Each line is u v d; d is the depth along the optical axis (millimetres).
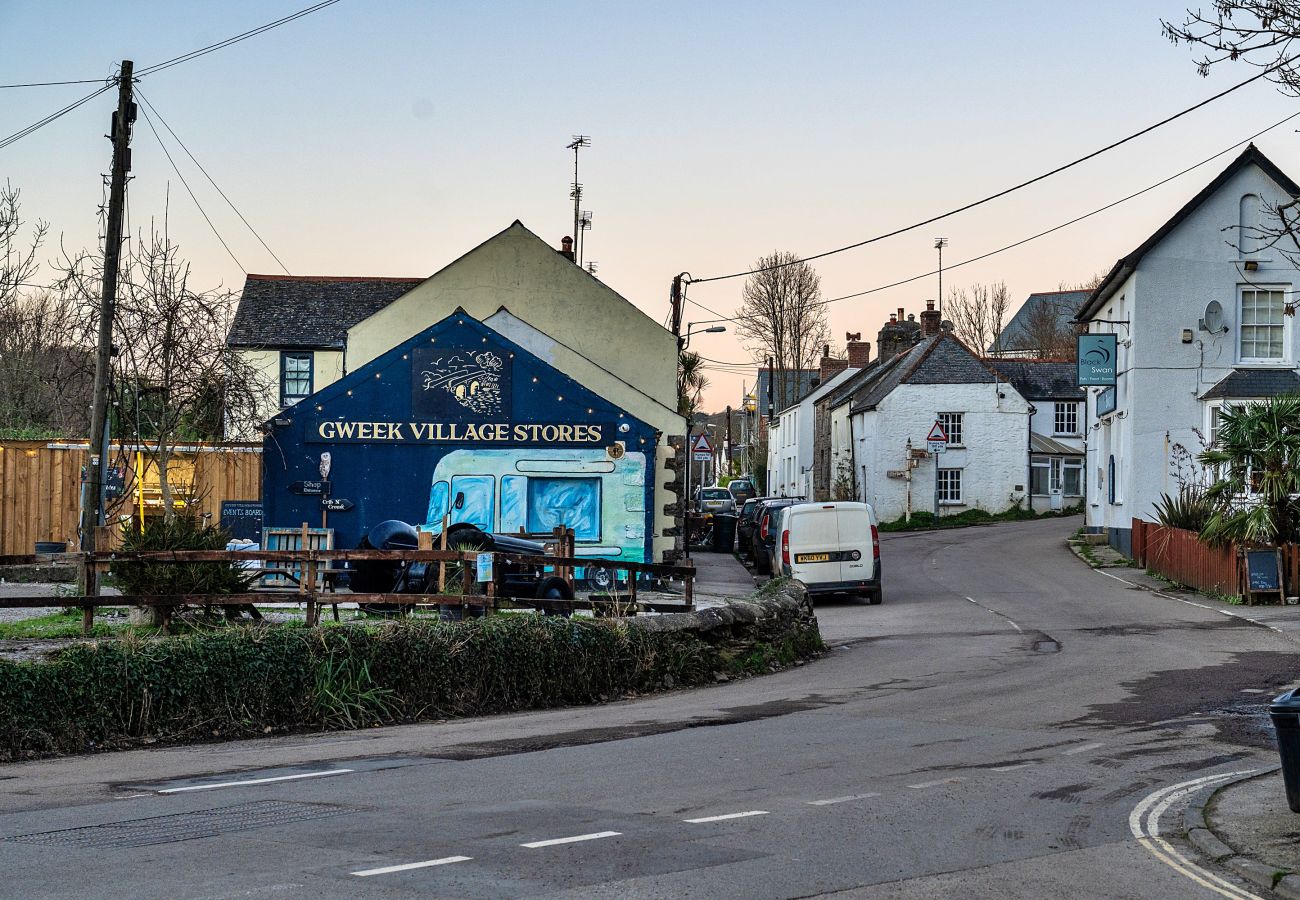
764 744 11359
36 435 29812
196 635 12570
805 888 6656
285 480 25281
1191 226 34625
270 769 10156
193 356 21906
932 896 6605
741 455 100500
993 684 15359
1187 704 13656
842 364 81562
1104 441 40562
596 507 25781
